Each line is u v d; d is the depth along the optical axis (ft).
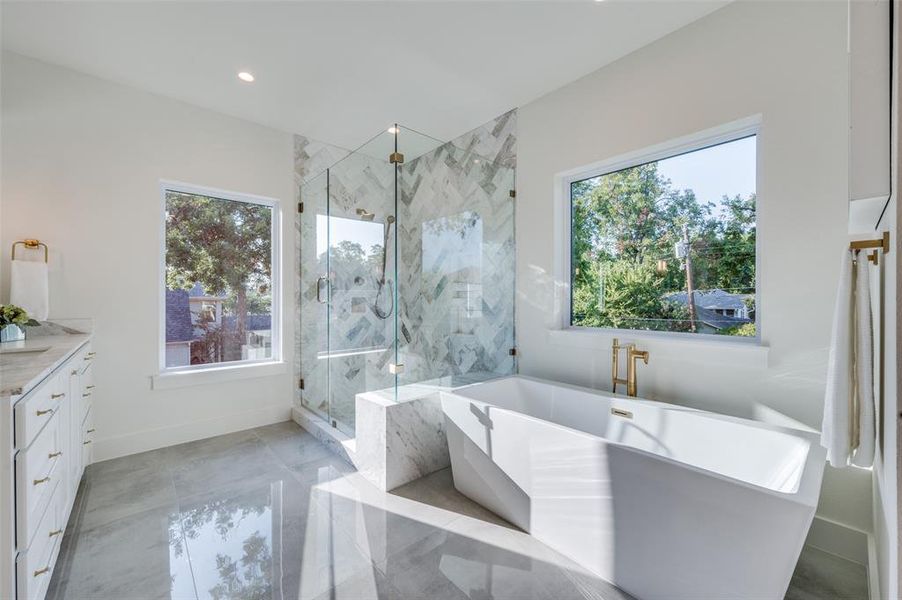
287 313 11.21
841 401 3.86
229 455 8.68
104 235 8.33
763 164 5.98
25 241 7.41
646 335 7.68
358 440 7.87
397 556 5.30
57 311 7.79
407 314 8.93
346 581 4.85
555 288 8.93
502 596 4.61
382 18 6.56
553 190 8.89
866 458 3.70
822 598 4.57
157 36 6.98
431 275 9.39
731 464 5.43
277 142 10.91
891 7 2.59
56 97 7.82
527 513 5.78
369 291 9.25
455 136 11.23
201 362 9.92
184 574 4.96
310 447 9.16
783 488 4.46
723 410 6.39
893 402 2.86
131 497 6.84
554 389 7.87
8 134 7.36
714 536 3.98
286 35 6.98
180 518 6.20
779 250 5.83
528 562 5.18
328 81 8.50
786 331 5.78
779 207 5.83
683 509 4.17
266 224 11.03
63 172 7.88
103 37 7.00
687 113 6.76
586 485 5.02
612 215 8.34
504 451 6.07
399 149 9.32
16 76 7.44
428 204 9.58
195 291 9.83
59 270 7.82
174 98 9.22
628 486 4.60
